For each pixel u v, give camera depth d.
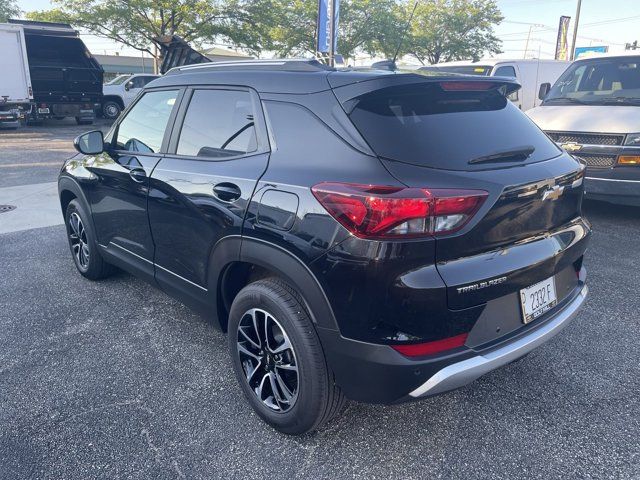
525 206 2.25
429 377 2.09
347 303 2.09
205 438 2.54
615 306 3.96
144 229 3.38
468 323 2.14
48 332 3.59
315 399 2.32
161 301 4.11
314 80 2.42
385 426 2.62
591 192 5.91
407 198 1.96
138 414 2.72
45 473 2.31
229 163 2.67
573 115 6.16
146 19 25.80
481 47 35.88
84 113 19.67
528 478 2.27
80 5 25.47
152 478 2.29
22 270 4.75
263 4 26.92
